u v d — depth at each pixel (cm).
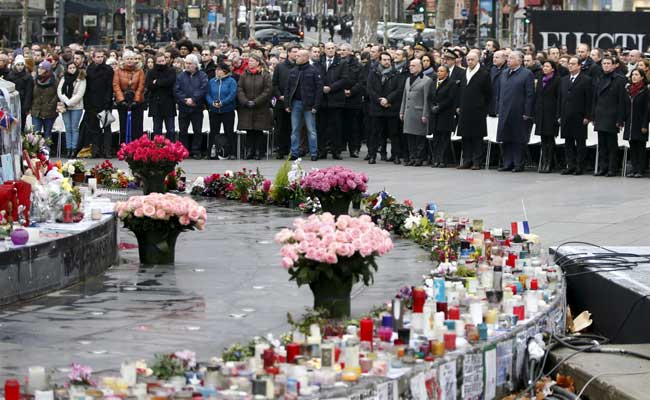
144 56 3300
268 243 1664
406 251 1581
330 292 1084
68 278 1326
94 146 2969
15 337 1067
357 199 1869
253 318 1155
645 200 2133
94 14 8669
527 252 1299
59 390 771
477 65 2736
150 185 2058
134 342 1048
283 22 11300
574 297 1257
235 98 2930
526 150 2778
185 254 1566
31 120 2970
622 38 3428
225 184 2256
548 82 2653
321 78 2912
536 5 7031
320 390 762
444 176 2575
